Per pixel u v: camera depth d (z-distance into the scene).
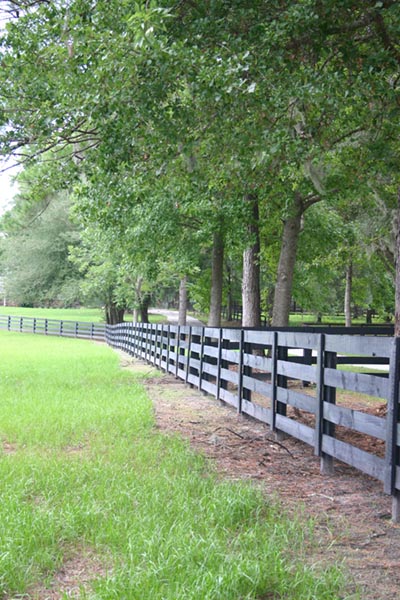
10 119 7.57
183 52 6.58
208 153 8.47
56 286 47.50
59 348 29.89
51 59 7.14
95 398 11.12
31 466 5.81
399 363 4.76
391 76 9.00
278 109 7.26
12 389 12.45
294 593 3.34
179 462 6.13
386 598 3.37
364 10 7.36
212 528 4.22
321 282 33.62
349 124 10.02
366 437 8.10
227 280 35.84
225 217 18.97
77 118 7.26
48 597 3.31
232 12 7.58
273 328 14.77
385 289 37.12
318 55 8.21
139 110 6.86
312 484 5.82
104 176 8.85
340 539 4.31
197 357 14.20
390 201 19.66
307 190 14.76
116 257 33.25
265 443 7.66
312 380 6.55
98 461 6.08
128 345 27.19
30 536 3.90
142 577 3.34
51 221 46.34
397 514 4.73
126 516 4.40
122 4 6.54
